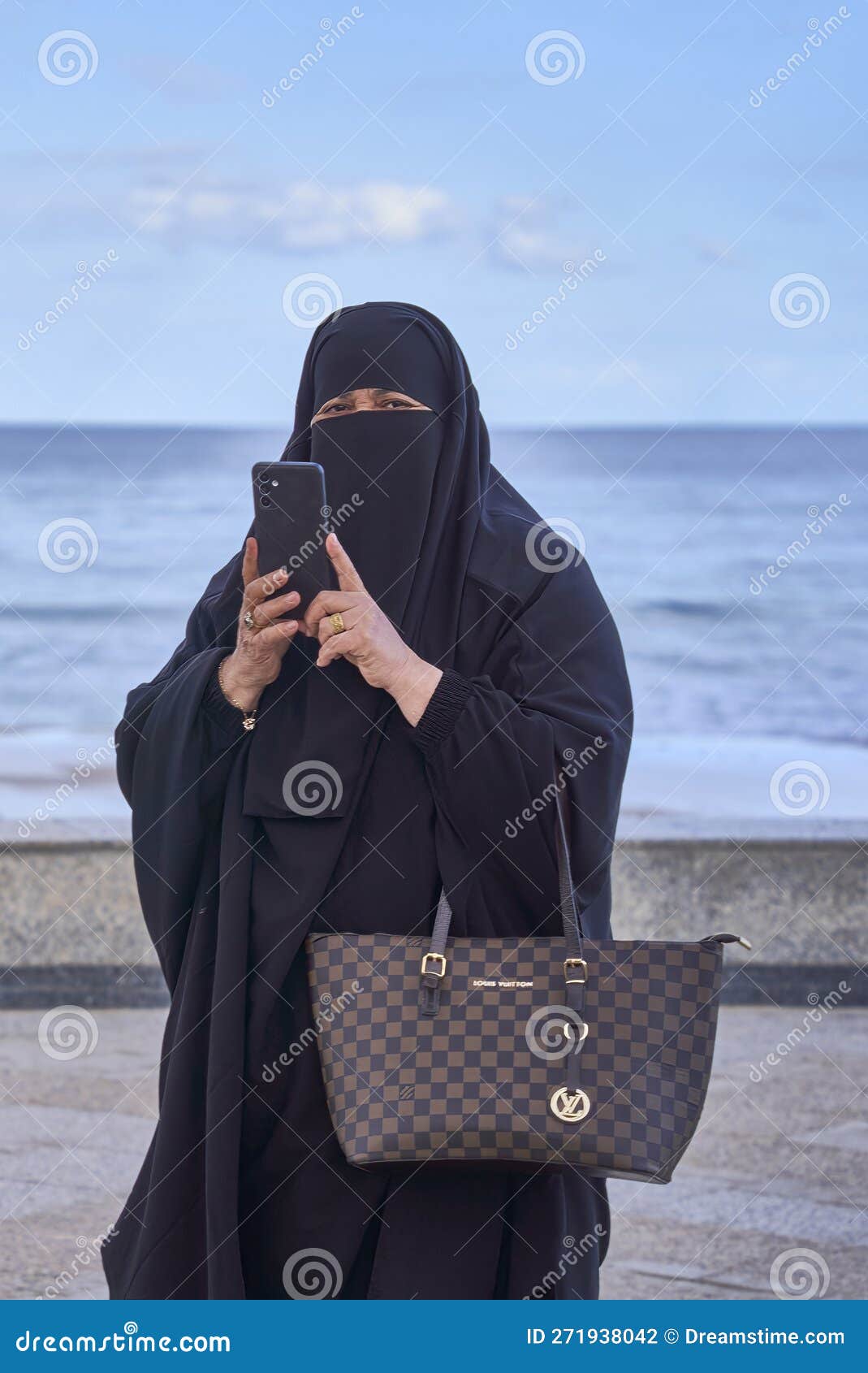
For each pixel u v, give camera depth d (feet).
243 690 9.15
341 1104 8.34
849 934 22.39
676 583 114.93
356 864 8.99
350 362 9.68
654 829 23.04
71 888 22.24
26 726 85.51
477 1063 8.22
